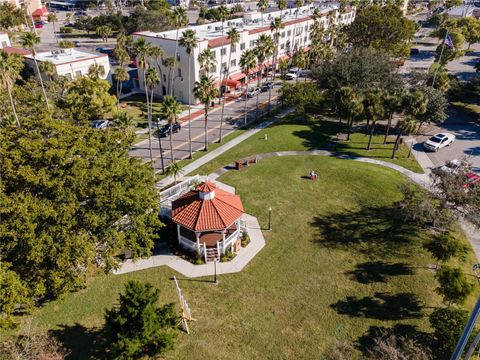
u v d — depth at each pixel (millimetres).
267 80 87625
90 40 119500
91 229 25109
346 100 52281
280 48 95375
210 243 31312
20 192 23719
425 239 33062
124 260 30359
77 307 25594
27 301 20797
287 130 58062
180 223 30484
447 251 27531
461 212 33031
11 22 111188
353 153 51344
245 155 49719
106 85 58375
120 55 62562
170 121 43031
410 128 47312
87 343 22891
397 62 88000
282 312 25703
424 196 34375
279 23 77625
